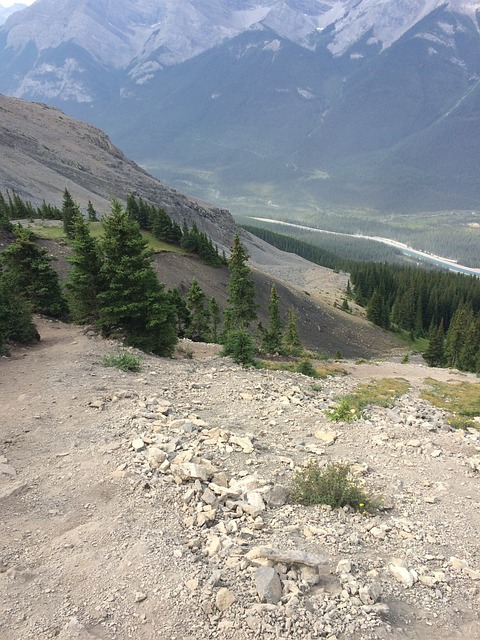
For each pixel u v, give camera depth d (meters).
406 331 120.56
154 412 14.10
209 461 11.00
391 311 130.88
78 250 27.36
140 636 5.84
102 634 5.83
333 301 132.62
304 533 8.61
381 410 20.77
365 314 126.38
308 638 5.91
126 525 8.12
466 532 9.56
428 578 7.55
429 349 78.50
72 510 8.62
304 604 6.52
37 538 7.76
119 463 10.34
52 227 82.56
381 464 13.16
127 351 23.00
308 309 103.44
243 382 20.69
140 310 25.72
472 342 71.31
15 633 5.77
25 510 8.55
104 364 19.61
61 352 21.22
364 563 7.90
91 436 11.88
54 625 5.91
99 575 6.85
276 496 9.82
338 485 10.09
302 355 49.62
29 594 6.44
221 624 6.03
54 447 11.19
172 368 21.73
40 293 34.78
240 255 52.91
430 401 26.47
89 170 195.00
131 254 26.11
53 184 160.50
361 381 31.52
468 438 16.77
